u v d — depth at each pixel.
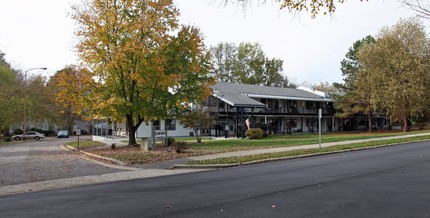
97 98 20.66
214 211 5.82
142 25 19.73
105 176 10.80
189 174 10.90
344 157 14.50
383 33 37.03
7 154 20.06
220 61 69.00
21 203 7.03
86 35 20.61
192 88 22.59
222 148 19.42
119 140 33.19
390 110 38.31
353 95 41.66
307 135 35.94
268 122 44.19
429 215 5.26
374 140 23.17
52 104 55.72
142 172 11.56
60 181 9.95
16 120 49.16
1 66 42.69
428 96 35.09
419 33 34.69
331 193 7.02
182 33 21.50
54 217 5.73
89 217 5.67
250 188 7.84
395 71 35.25
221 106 39.62
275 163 13.16
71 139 45.97
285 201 6.40
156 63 19.56
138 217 5.58
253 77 66.69
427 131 33.16
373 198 6.47
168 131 38.28
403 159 12.84
